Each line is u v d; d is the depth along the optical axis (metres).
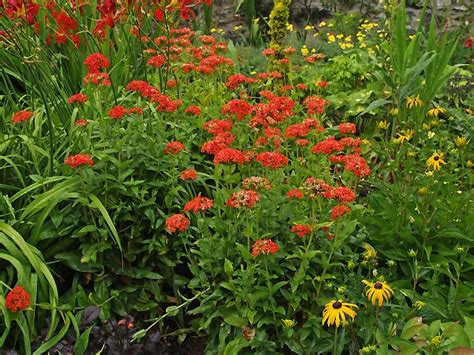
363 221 2.21
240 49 4.12
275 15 3.62
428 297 1.89
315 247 2.01
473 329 1.78
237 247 1.99
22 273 1.89
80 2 2.90
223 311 1.96
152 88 2.23
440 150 2.45
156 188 2.15
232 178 2.19
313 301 1.94
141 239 2.12
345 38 4.27
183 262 2.22
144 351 1.93
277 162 1.92
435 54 2.53
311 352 1.86
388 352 1.73
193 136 2.40
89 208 2.07
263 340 1.86
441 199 2.23
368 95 3.28
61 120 2.59
